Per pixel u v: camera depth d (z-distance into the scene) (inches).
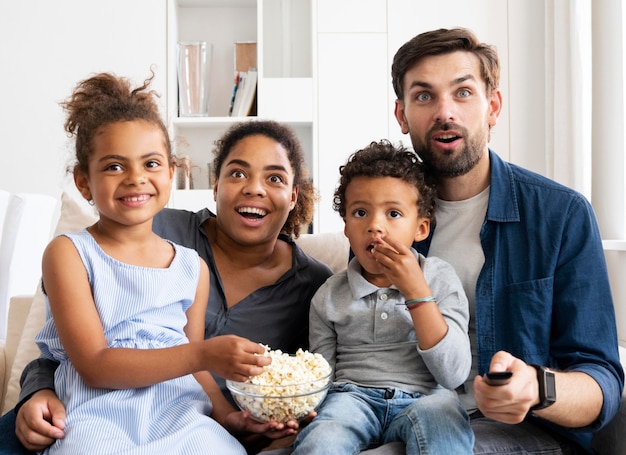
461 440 47.2
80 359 47.8
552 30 125.0
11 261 112.3
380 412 53.0
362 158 60.5
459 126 58.7
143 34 140.5
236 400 50.6
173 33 141.9
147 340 52.1
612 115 105.8
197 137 148.9
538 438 51.4
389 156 60.3
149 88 140.3
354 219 58.7
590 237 55.6
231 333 61.6
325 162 140.9
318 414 51.4
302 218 73.4
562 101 117.0
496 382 41.8
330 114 140.9
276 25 148.8
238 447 49.9
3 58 139.8
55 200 126.1
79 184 55.2
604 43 107.3
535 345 55.1
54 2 139.9
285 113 141.3
